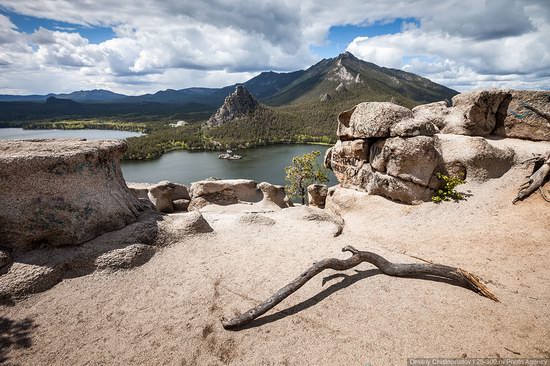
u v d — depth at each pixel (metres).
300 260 3.15
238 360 1.95
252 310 2.25
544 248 2.99
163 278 2.81
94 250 2.89
